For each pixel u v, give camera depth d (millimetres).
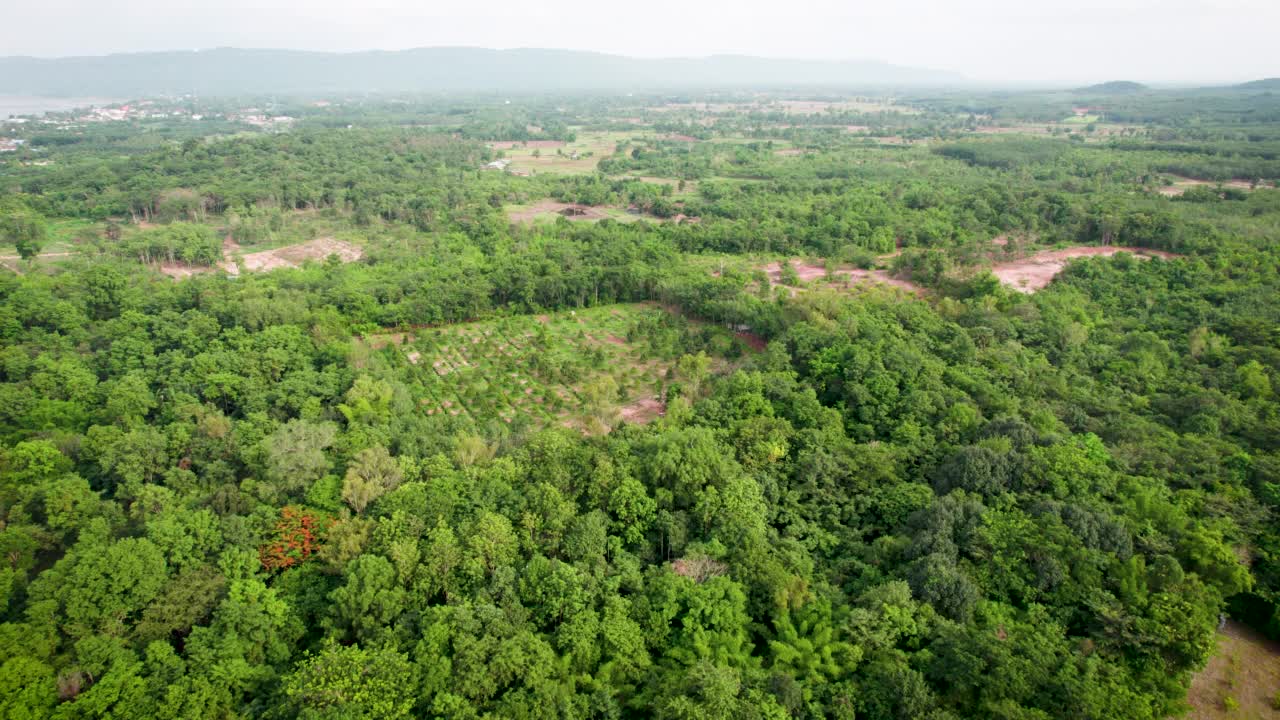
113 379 104875
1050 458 76938
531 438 89500
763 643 61750
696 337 136625
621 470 77188
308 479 78812
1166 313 127750
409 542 65938
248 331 122375
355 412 97375
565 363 124625
